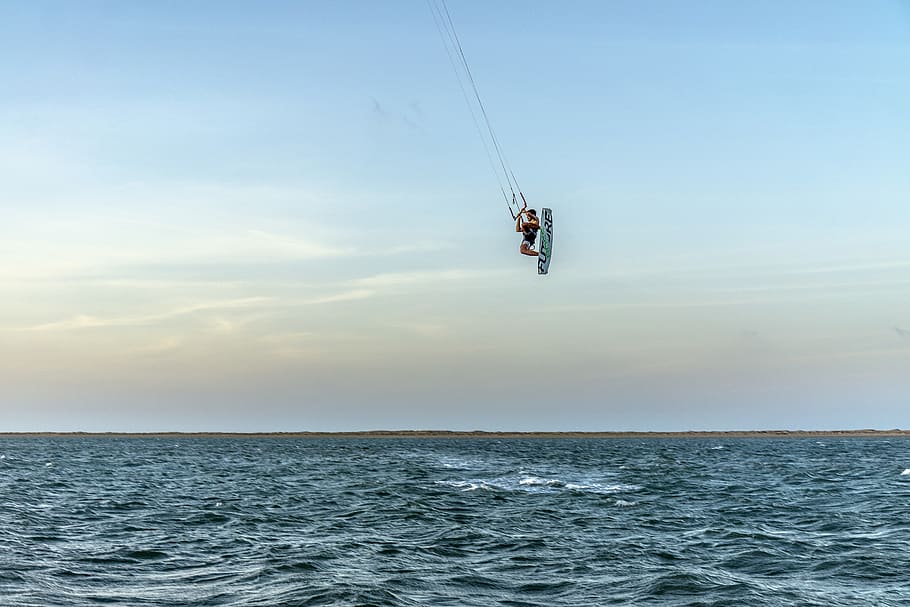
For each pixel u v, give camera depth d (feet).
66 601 74.33
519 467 285.64
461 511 139.44
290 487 196.95
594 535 113.60
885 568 92.27
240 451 499.92
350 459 364.99
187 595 77.00
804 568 92.22
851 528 121.39
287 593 77.25
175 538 111.24
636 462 330.34
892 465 303.68
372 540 108.58
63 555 96.43
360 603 73.05
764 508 147.02
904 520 129.18
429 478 222.69
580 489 185.57
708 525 124.67
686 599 77.66
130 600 75.05
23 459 359.87
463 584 82.58
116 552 99.35
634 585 82.79
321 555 96.73
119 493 180.14
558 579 85.20
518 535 112.57
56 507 147.84
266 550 100.73
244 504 155.43
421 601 75.51
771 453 448.24
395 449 539.29
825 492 179.52
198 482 216.95
